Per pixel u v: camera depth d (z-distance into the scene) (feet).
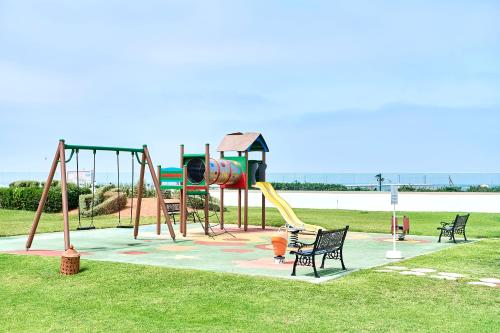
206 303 34.88
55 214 113.50
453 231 67.05
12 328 31.32
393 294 36.60
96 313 33.65
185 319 31.76
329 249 43.88
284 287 38.22
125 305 35.12
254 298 35.76
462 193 145.28
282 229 86.07
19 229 82.12
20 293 39.34
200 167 77.30
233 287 38.47
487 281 40.75
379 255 55.21
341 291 37.19
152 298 36.50
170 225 68.28
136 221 71.00
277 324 30.40
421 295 36.42
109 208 110.22
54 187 124.06
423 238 73.20
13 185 152.25
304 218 104.68
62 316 33.32
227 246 63.16
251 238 72.64
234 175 83.51
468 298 35.68
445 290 37.73
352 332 28.96
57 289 39.91
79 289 39.60
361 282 39.81
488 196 138.82
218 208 119.03
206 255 54.80
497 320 30.94
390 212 121.29
